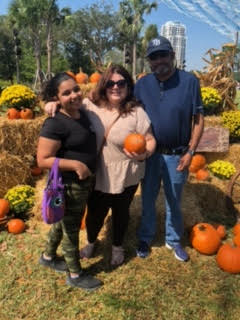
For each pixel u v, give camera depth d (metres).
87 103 3.20
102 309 3.18
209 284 3.59
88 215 3.53
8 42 45.25
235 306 3.34
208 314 3.23
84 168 2.86
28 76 46.78
